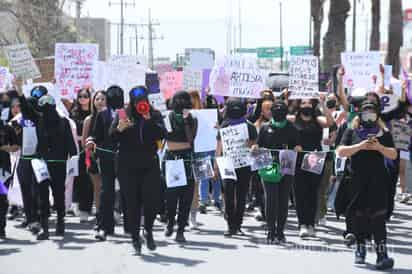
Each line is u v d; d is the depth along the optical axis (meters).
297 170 11.64
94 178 12.12
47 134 11.44
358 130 9.43
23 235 11.91
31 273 9.24
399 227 13.10
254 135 11.62
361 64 14.70
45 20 56.62
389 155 9.21
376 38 34.88
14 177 13.17
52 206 14.37
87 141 11.16
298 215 11.91
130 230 10.44
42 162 11.34
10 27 61.16
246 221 13.56
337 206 9.93
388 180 9.62
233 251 10.68
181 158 11.32
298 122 11.87
